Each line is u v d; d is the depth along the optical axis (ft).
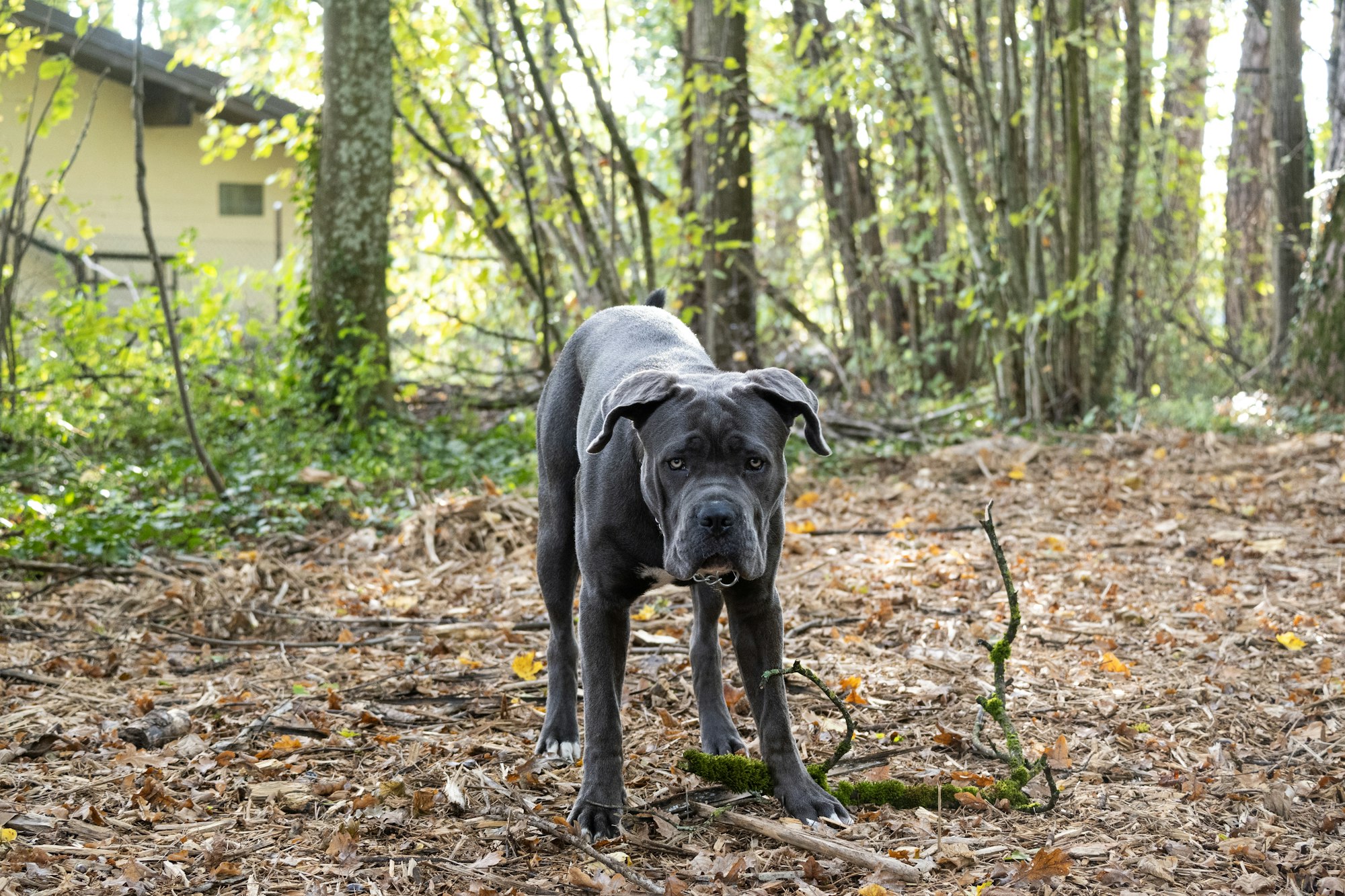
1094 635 17.07
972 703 14.42
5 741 13.33
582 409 13.60
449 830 11.09
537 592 20.22
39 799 11.71
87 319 33.88
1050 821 11.09
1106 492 26.91
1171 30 53.72
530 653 16.71
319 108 36.73
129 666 16.76
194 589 19.79
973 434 35.06
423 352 43.37
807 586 20.11
